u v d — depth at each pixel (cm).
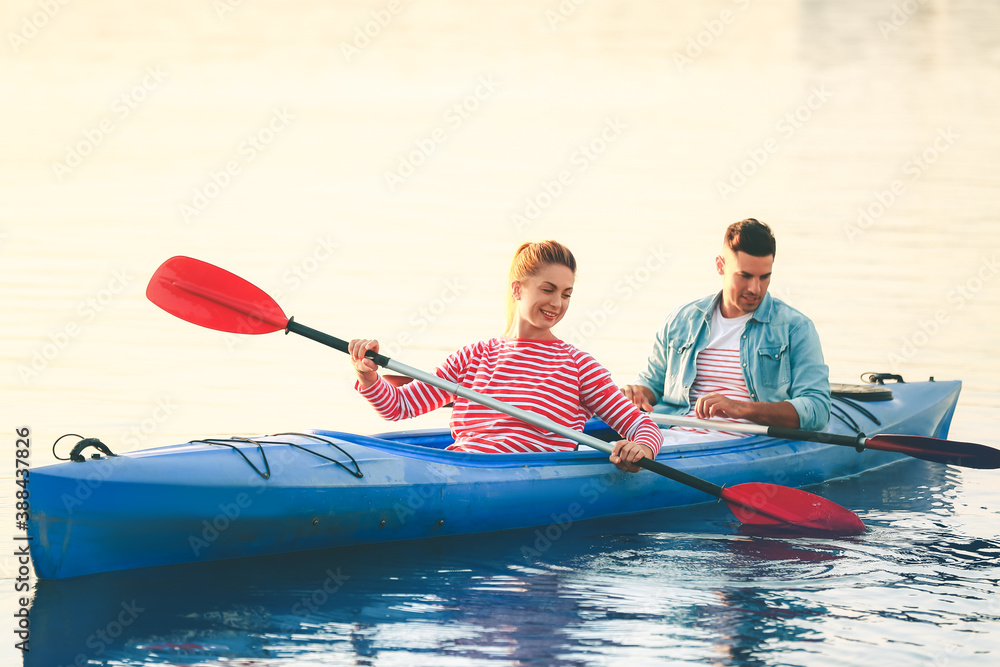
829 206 3328
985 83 6044
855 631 850
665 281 2439
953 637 840
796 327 1312
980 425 1564
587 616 879
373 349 1129
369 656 801
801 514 1135
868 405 1473
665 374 1398
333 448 1061
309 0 10169
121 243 2778
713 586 952
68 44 7306
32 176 3706
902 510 1213
